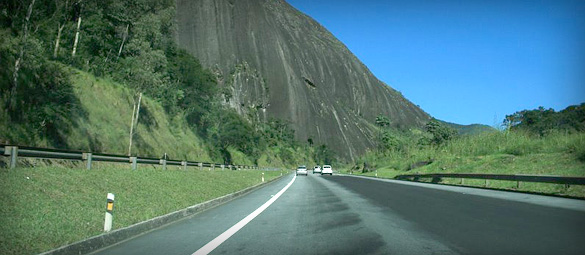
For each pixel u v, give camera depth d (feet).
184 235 27.76
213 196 57.16
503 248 22.89
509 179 78.59
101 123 128.77
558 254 21.47
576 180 61.21
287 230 29.76
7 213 27.17
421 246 23.53
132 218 31.99
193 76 257.14
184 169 106.01
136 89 158.71
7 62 95.20
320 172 267.39
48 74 105.09
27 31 104.68
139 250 22.97
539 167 102.83
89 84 134.82
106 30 180.65
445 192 69.77
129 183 51.83
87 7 163.94
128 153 133.90
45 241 22.62
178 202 45.32
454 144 177.06
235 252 22.34
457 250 22.43
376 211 41.16
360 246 23.71
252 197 61.21
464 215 37.42
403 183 108.68
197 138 220.43
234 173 131.64
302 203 50.65
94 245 23.25
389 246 23.59
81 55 156.97
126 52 186.29
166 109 198.80
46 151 55.01
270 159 425.69
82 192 39.75
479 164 127.85
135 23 177.27
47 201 32.81
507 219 34.55
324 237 26.81
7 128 87.86
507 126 160.86
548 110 268.41
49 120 98.63
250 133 333.21
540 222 32.76
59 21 149.38
